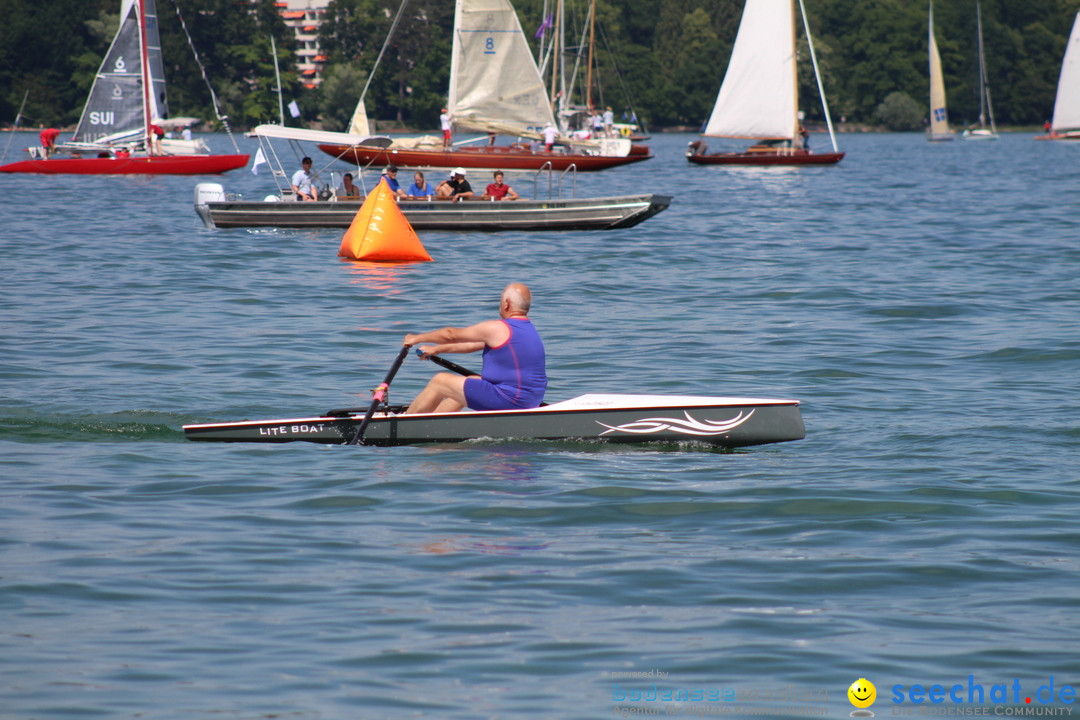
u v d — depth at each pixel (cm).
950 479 2991
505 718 1731
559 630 2052
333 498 2836
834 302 6162
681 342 5003
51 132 18838
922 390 4094
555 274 7350
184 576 2294
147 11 18400
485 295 6384
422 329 5284
